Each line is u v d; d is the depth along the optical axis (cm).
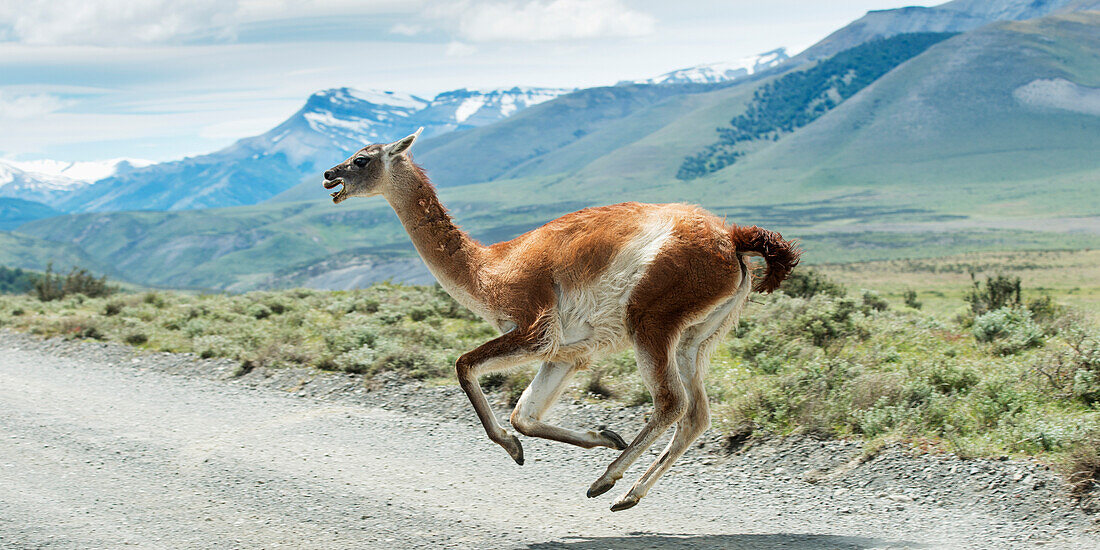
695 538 633
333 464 864
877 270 10681
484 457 890
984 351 1261
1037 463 723
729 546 609
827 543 609
